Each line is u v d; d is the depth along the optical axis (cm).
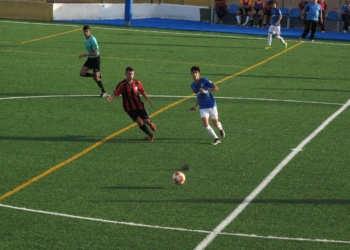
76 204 2031
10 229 1839
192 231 1847
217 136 2833
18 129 2875
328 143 2764
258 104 3472
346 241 1798
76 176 2289
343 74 4494
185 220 1925
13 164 2400
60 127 2927
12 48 5216
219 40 6066
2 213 1950
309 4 6106
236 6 7519
